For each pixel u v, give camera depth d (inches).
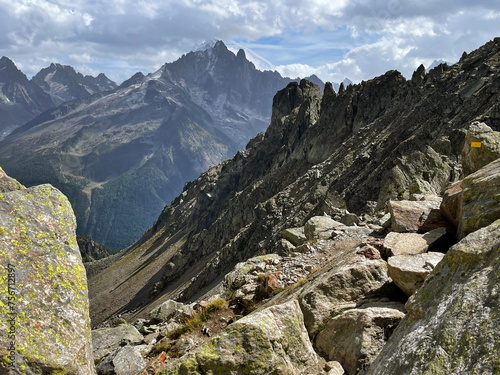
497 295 203.6
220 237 4079.7
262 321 322.0
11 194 282.2
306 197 2605.8
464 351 191.8
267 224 2640.3
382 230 710.5
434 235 511.2
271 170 4731.8
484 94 2199.8
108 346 581.3
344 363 331.6
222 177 6594.5
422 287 273.7
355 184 2369.6
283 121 5467.5
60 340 239.9
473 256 248.1
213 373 291.7
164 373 297.7
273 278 611.5
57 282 259.9
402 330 260.1
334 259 586.9
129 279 5871.1
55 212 291.3
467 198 428.5
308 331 391.5
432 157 1328.7
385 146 2529.5
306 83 5639.8
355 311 361.7
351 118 3676.2
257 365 296.2
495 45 2726.4
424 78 3048.7
